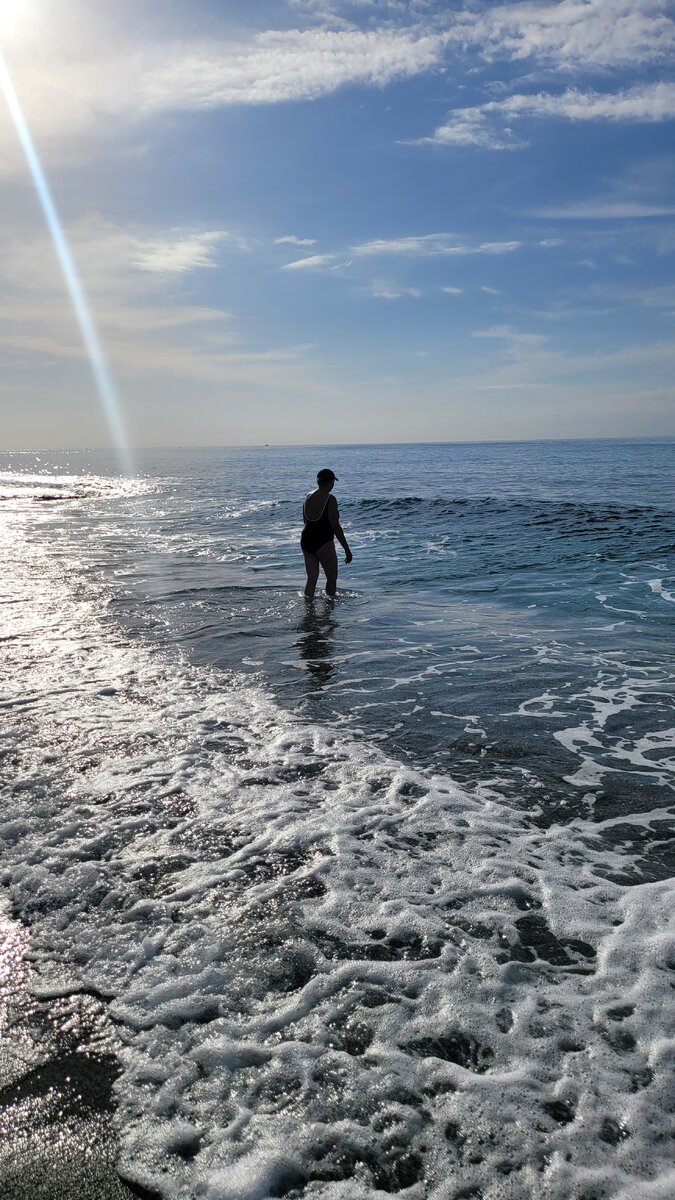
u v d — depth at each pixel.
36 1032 2.43
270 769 4.59
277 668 6.93
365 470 51.88
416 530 18.39
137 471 68.69
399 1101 2.12
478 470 47.19
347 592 10.89
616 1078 2.18
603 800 4.16
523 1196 1.83
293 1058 2.29
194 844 3.67
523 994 2.56
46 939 2.92
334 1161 1.94
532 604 9.82
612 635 8.02
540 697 6.00
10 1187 1.90
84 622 8.94
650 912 3.04
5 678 6.59
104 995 2.60
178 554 15.30
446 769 4.60
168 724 5.40
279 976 2.68
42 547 16.59
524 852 3.58
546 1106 2.09
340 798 4.18
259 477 48.69
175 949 2.84
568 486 31.02
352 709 5.76
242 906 3.13
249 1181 1.88
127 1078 2.23
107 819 3.94
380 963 2.74
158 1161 1.95
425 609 9.61
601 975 2.65
